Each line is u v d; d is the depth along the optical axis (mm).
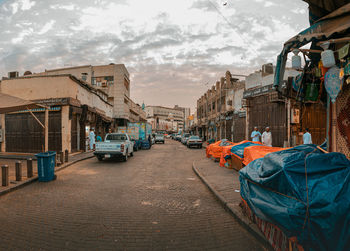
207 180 8000
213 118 36594
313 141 12078
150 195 6418
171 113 121562
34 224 4273
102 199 5957
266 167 3484
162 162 13719
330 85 4379
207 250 3391
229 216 4805
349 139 4527
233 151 10102
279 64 4539
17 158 14086
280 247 3076
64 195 6316
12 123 17312
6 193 6434
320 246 2498
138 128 25281
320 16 4461
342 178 2666
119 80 31984
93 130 19812
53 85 16156
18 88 16656
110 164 12523
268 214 3033
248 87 20141
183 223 4410
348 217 2391
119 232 3967
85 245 3498
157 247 3461
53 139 15992
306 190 2676
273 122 16062
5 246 3438
